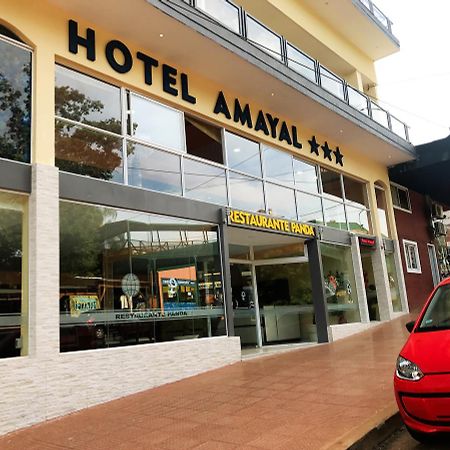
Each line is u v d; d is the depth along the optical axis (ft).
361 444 15.81
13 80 25.96
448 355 15.43
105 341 26.91
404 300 62.08
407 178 68.28
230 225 36.63
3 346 22.66
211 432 18.15
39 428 21.22
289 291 46.09
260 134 42.57
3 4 25.99
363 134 52.39
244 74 37.78
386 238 62.23
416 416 15.24
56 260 24.62
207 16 33.14
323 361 32.19
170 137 34.50
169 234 32.40
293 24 52.49
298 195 46.78
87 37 29.78
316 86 43.47
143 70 33.12
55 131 27.45
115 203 28.99
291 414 19.58
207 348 31.91
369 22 59.16
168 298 31.24
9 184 24.09
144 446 17.22
